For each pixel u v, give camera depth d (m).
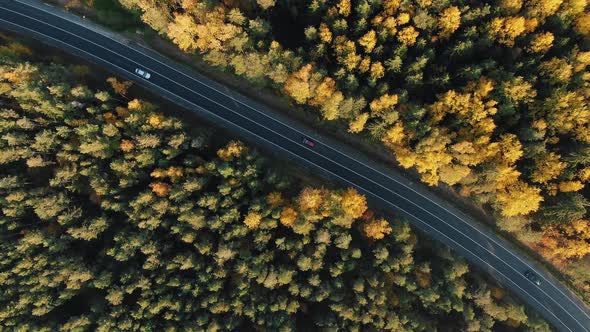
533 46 87.00
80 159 90.94
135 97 100.94
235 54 89.56
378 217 101.62
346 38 88.19
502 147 86.38
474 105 84.62
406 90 88.19
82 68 97.38
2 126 88.06
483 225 102.75
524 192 86.56
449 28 87.12
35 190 89.56
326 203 89.56
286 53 86.44
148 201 88.44
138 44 101.94
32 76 90.12
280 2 93.06
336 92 85.00
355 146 101.50
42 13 102.38
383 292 89.81
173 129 91.88
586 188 90.56
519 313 95.69
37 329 87.31
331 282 90.81
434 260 99.62
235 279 88.69
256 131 102.06
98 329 84.50
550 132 88.50
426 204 102.56
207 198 87.62
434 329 93.19
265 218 89.38
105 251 91.56
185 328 85.75
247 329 90.69
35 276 88.06
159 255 88.31
